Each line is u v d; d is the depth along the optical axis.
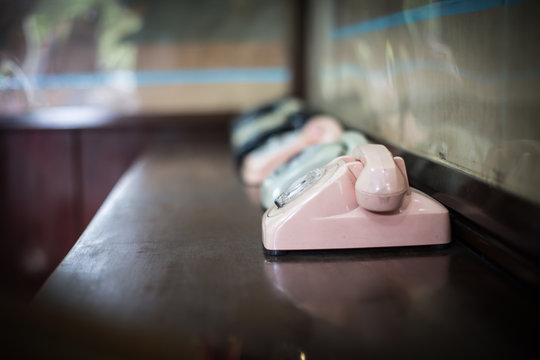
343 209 0.78
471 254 0.77
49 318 0.55
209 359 0.55
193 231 0.89
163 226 0.92
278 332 0.59
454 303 0.64
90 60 1.99
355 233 0.78
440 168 0.83
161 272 0.73
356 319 0.62
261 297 0.66
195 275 0.72
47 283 0.69
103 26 1.97
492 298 0.65
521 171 0.66
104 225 0.93
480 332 0.59
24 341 0.51
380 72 1.09
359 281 0.70
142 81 2.04
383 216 0.78
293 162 1.01
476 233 0.76
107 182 2.06
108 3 1.96
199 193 1.15
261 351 0.57
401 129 0.99
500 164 0.69
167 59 2.04
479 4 0.73
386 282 0.70
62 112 2.00
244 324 0.61
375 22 1.12
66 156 2.03
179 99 2.07
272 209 0.83
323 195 0.77
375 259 0.76
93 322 0.57
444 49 0.82
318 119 1.21
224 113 2.09
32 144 2.00
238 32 2.05
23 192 2.02
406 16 0.95
